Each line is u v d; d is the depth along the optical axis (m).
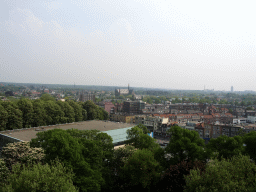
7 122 101.00
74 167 44.66
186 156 58.47
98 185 46.41
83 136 63.12
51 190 35.94
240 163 43.91
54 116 122.56
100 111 159.50
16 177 39.03
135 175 51.31
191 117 199.62
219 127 134.25
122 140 94.19
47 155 46.88
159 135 157.50
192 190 40.28
